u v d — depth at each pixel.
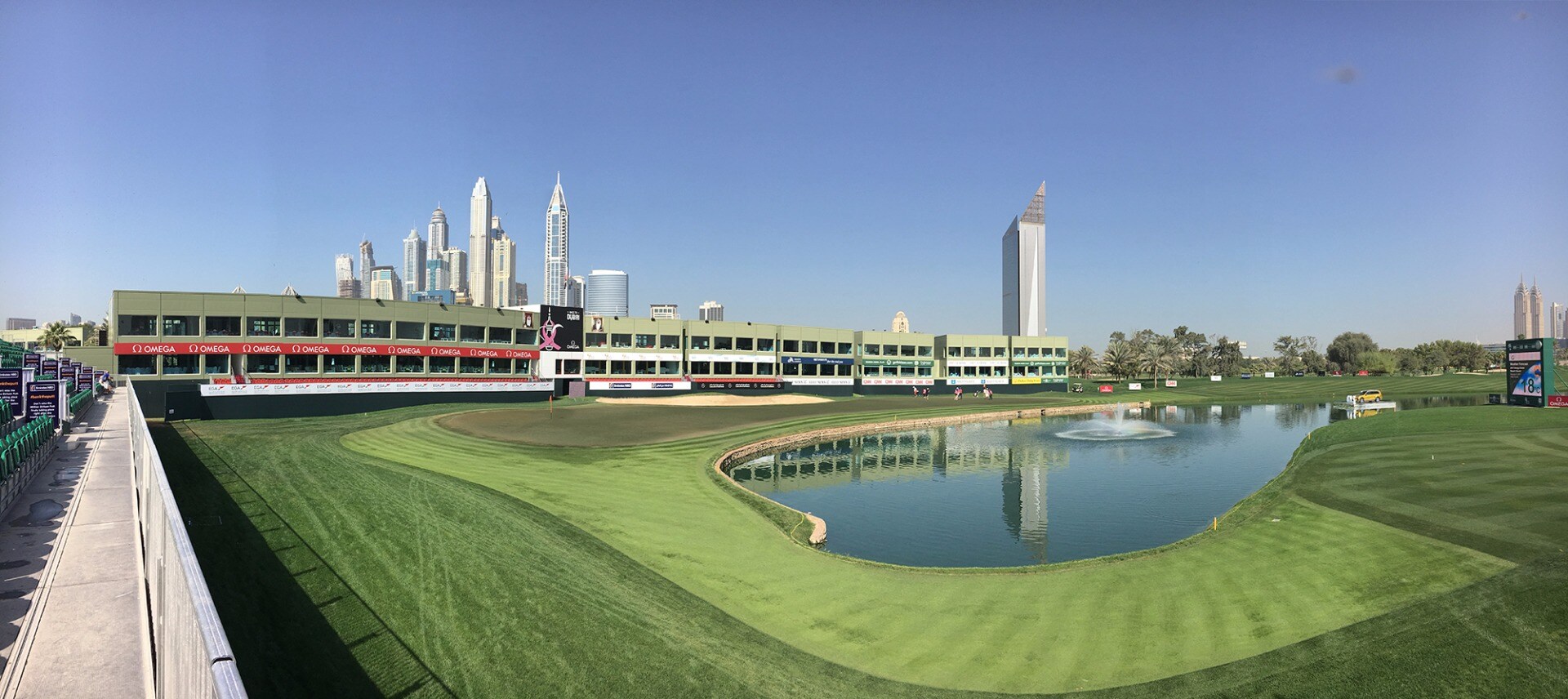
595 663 19.00
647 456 54.22
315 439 51.09
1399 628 21.72
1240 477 59.69
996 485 56.28
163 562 11.12
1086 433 89.38
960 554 36.88
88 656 13.00
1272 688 18.70
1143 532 41.72
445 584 23.25
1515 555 26.75
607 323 108.44
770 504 41.72
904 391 141.12
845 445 77.62
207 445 45.19
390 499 33.66
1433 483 40.09
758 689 18.58
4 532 20.39
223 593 20.33
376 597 21.62
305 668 17.06
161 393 66.06
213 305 72.00
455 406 81.00
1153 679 19.64
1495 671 18.84
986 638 22.75
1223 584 27.06
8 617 14.51
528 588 23.70
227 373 72.31
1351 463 48.25
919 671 20.33
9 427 31.64
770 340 126.75
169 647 9.68
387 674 17.36
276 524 27.69
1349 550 29.42
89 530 20.70
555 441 59.19
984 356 150.12
